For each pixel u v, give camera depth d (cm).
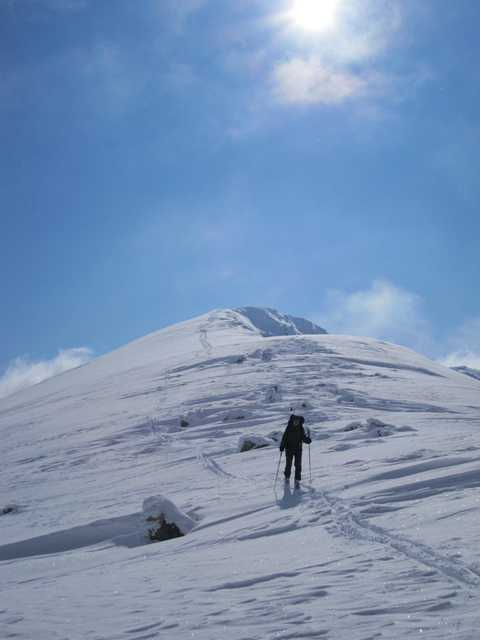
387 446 1994
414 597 521
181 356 7144
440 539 732
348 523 945
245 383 4662
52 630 527
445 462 1400
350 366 5384
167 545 1158
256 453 2414
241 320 11406
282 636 443
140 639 475
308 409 3588
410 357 7169
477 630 418
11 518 1897
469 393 4559
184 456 2675
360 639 421
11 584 1030
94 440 3600
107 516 1593
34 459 3362
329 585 600
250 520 1195
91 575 940
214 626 494
